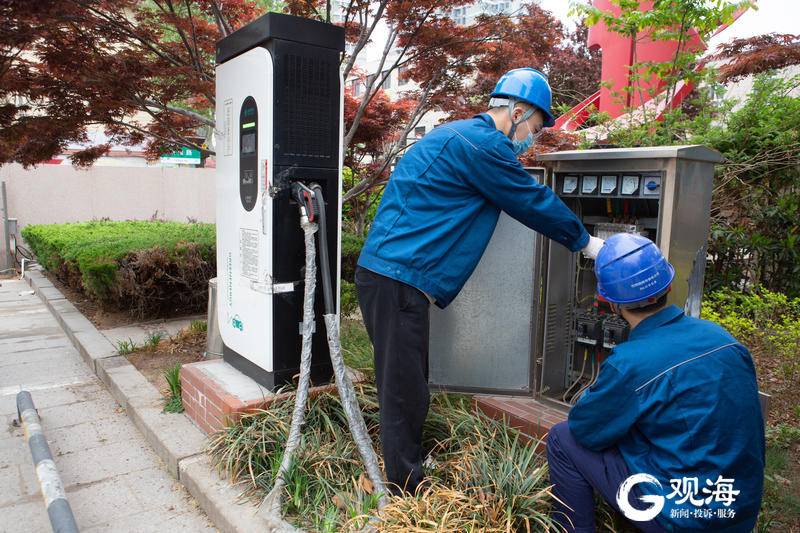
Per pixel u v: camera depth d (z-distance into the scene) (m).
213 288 4.17
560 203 2.23
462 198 2.27
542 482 2.30
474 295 3.24
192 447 3.03
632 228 2.70
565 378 3.24
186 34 4.77
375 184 5.39
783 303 4.49
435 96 5.15
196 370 3.39
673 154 2.37
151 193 11.39
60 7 3.62
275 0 8.48
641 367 1.73
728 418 1.64
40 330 6.04
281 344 3.00
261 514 2.38
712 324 1.81
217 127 3.38
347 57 4.96
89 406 3.93
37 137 4.28
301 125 2.94
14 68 4.10
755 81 6.00
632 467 1.81
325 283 2.52
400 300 2.24
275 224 2.91
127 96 4.26
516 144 2.48
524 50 4.77
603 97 7.27
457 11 5.00
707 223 2.69
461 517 2.07
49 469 2.67
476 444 2.61
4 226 9.96
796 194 5.48
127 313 6.08
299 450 2.59
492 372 3.28
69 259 6.38
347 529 2.19
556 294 3.10
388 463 2.33
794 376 3.93
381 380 2.31
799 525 2.37
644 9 6.63
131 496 2.79
